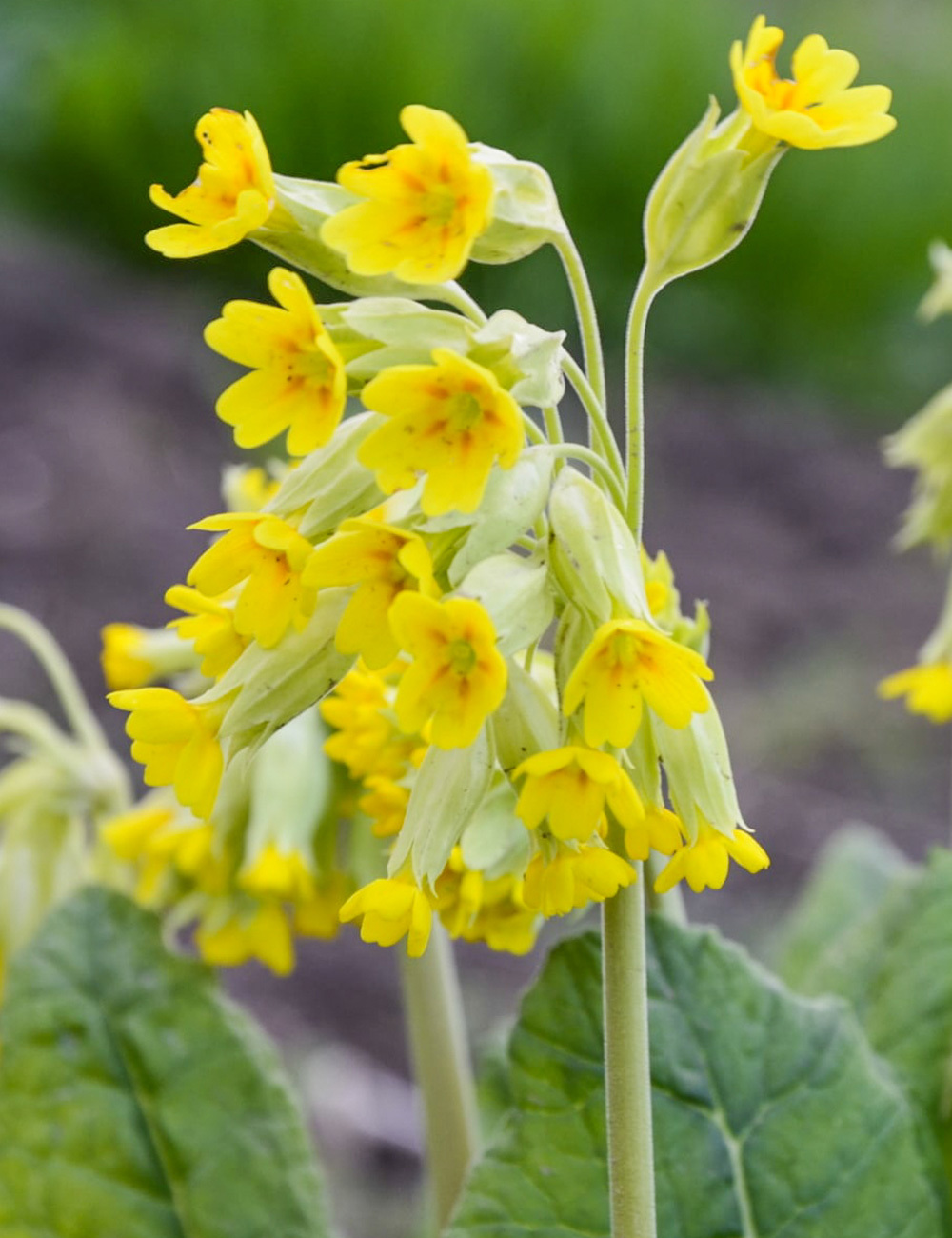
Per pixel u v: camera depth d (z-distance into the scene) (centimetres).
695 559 130
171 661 46
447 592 36
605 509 37
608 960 38
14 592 106
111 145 174
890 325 181
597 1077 42
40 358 137
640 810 36
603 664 36
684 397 164
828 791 102
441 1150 47
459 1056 47
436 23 177
